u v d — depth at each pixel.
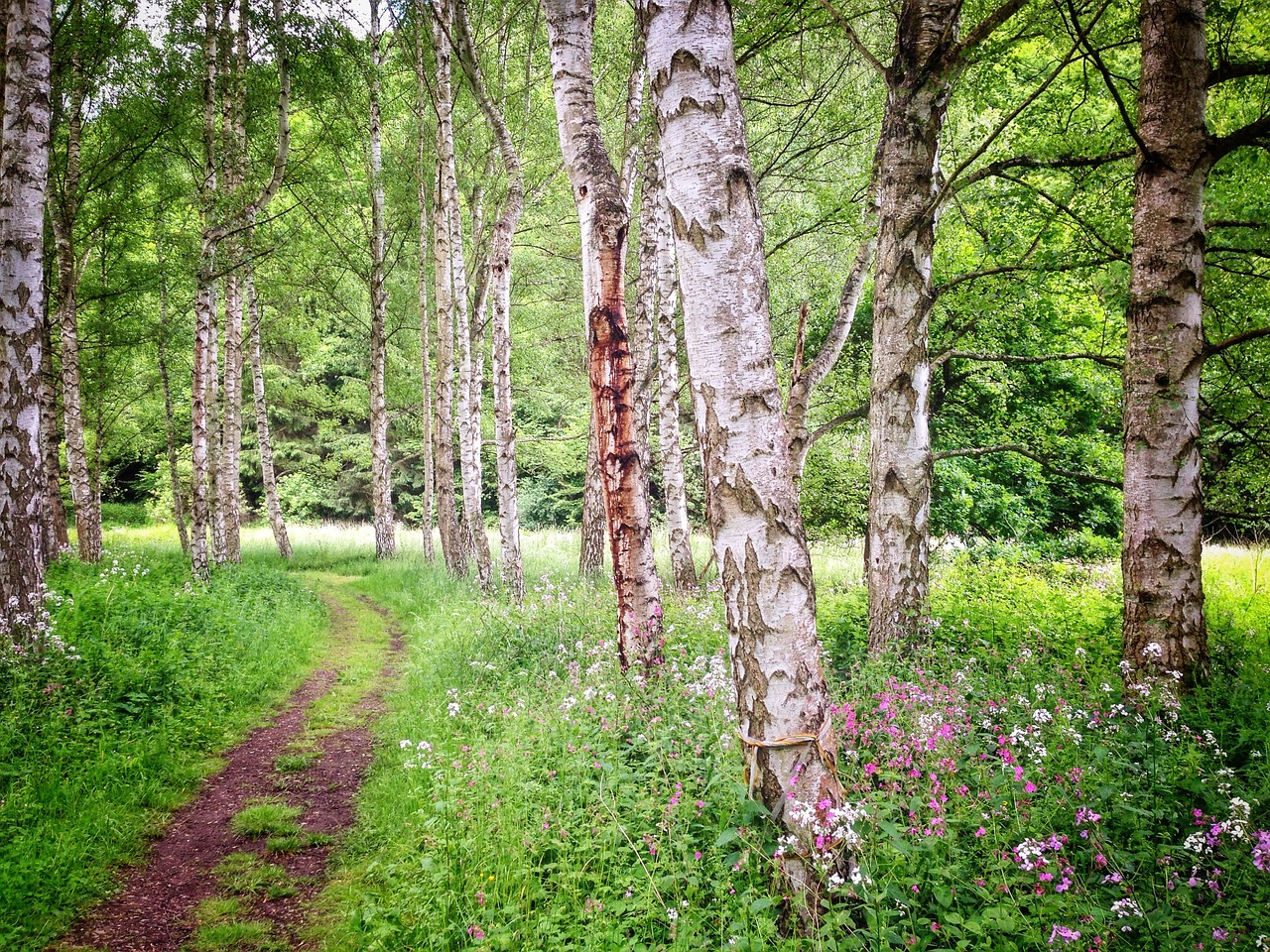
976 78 7.27
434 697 7.38
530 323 21.61
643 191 11.89
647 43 3.61
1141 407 5.18
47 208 13.21
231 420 17.06
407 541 25.03
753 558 3.39
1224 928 2.78
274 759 6.68
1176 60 5.07
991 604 7.84
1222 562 12.43
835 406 14.02
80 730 5.90
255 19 12.38
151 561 14.44
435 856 4.16
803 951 2.87
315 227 19.61
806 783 3.29
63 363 13.54
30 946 3.96
